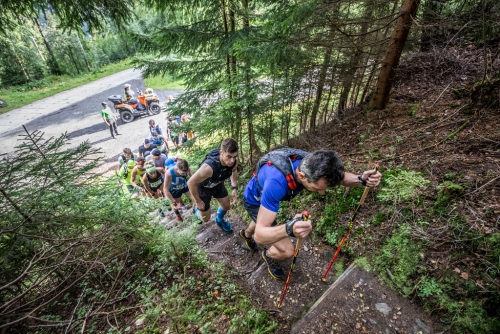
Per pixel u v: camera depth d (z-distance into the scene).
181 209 4.46
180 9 4.16
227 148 2.43
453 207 2.02
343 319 1.73
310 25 3.24
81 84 22.92
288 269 2.38
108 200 2.71
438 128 3.05
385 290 1.85
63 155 2.57
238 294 2.06
